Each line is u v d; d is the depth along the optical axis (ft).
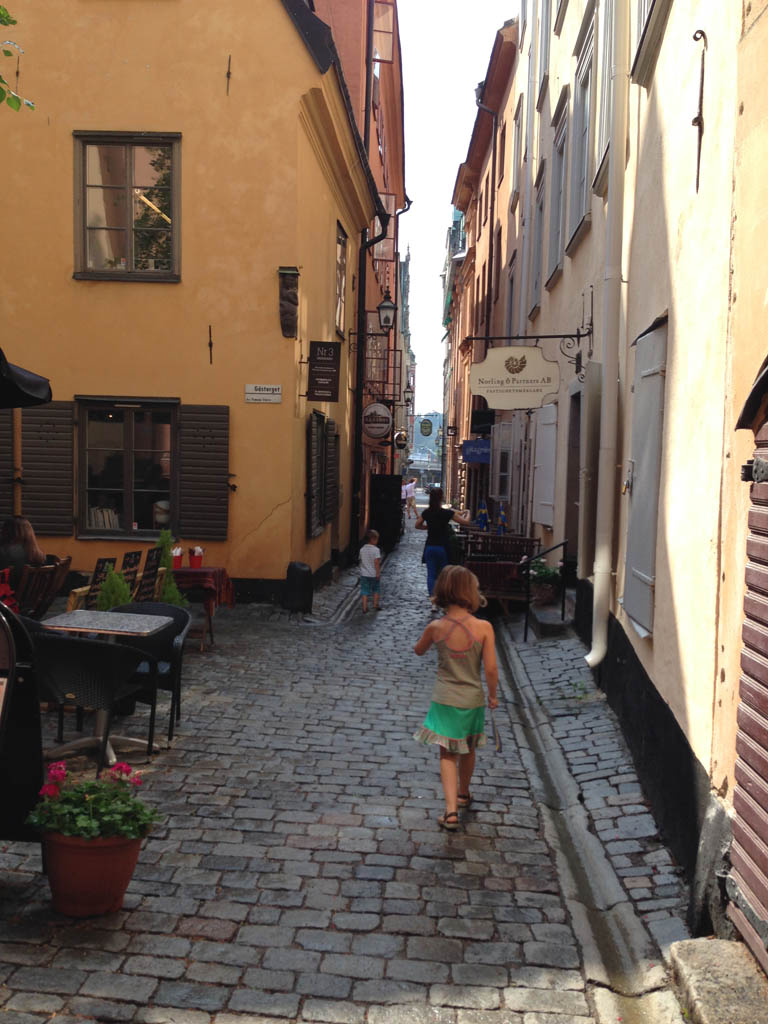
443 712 17.21
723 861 11.82
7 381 17.54
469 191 111.04
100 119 39.68
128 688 19.65
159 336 40.14
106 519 40.88
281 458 40.24
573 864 16.02
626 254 24.40
